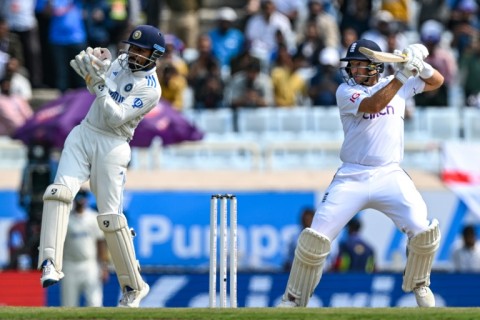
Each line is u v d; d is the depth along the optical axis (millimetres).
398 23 70938
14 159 62750
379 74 34625
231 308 31828
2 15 67125
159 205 59125
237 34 69125
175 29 71125
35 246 54188
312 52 66250
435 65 65750
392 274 50031
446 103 65688
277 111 64438
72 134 33469
